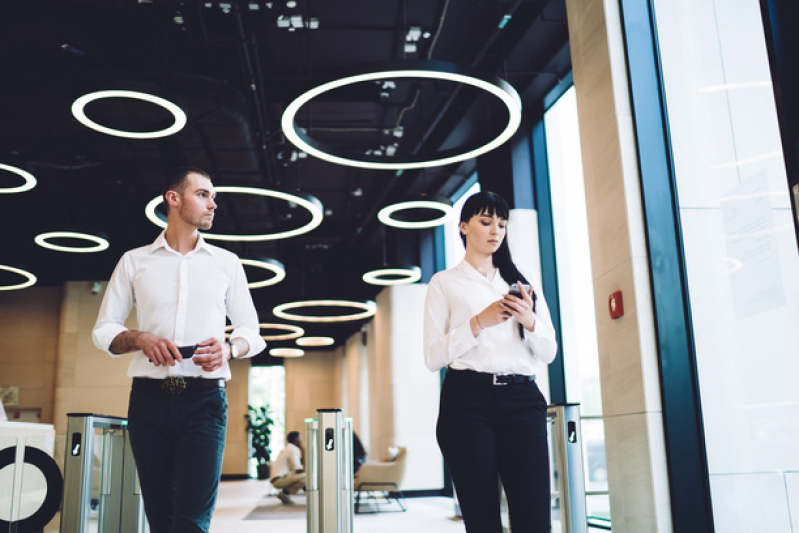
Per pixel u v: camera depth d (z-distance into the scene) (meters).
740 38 3.34
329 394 22.52
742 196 3.27
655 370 3.54
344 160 6.55
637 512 3.59
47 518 4.04
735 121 3.31
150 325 2.41
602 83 4.03
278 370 23.22
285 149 10.55
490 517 2.02
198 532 2.21
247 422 22.02
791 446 2.98
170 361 2.23
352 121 9.58
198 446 2.29
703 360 3.45
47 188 11.53
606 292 3.97
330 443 3.41
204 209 2.48
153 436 2.30
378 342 13.76
